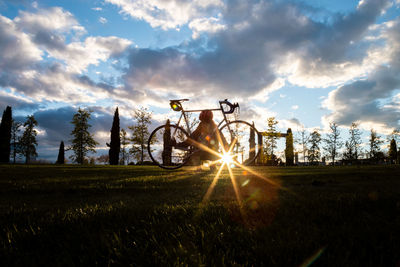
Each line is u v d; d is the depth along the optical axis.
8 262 1.32
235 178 5.68
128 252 1.39
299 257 1.33
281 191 3.78
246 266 1.23
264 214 2.24
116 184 4.76
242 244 1.51
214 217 2.08
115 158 45.47
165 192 3.98
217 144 5.42
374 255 1.37
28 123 48.44
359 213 2.21
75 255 1.41
